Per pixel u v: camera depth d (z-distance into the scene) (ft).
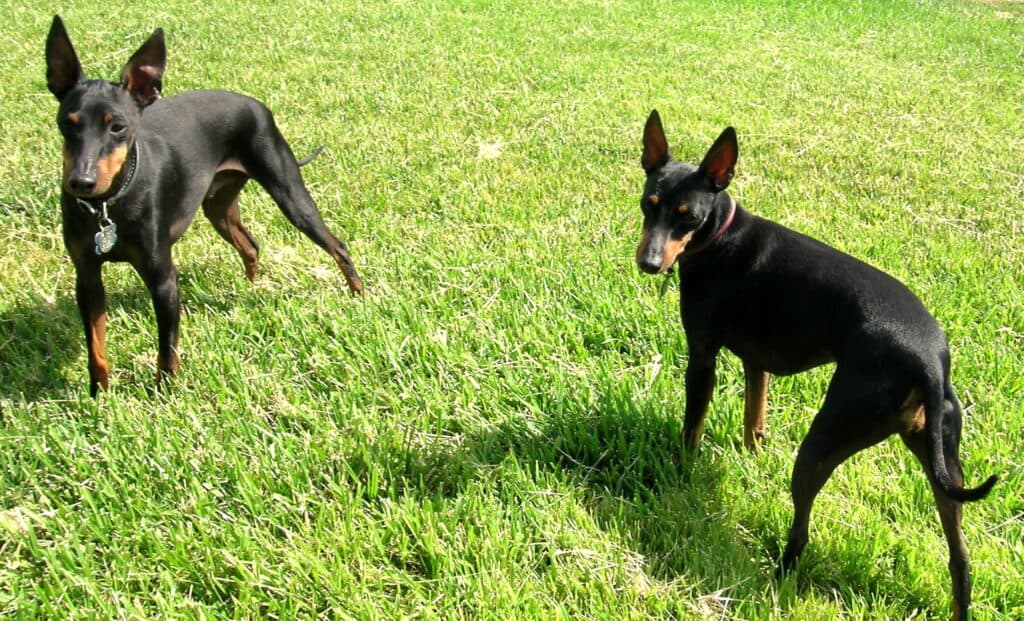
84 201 5.05
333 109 9.16
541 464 5.04
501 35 12.66
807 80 11.15
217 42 11.46
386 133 8.46
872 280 4.60
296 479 4.83
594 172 7.86
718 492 4.96
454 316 5.91
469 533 4.60
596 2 15.61
